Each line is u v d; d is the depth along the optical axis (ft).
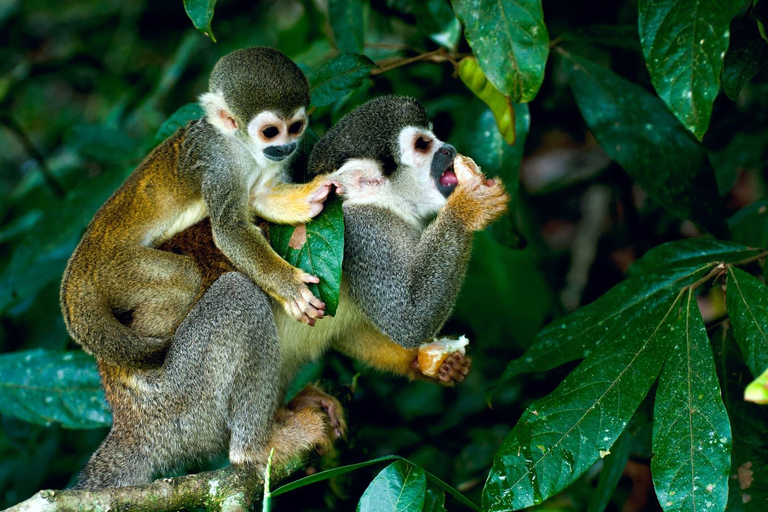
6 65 50.06
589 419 20.98
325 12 42.73
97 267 26.30
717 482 19.43
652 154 29.60
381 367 31.12
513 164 29.81
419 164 28.43
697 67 20.01
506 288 38.22
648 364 21.40
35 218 39.24
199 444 26.23
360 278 27.84
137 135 47.42
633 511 39.22
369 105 28.94
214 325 25.61
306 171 28.63
